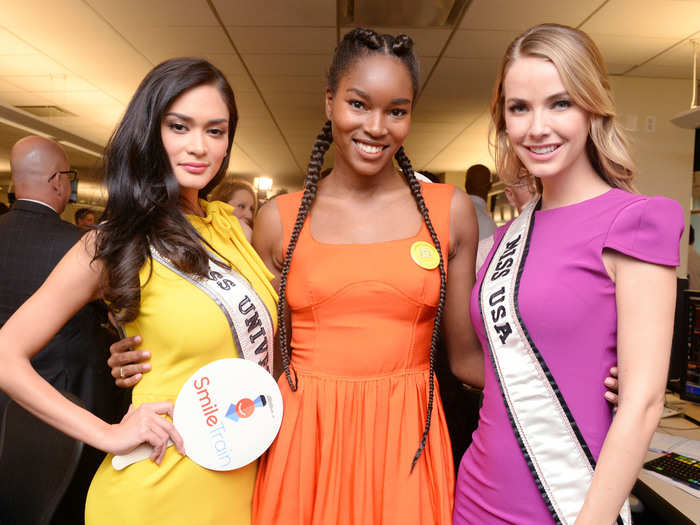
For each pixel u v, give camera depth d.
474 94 5.32
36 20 3.74
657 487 1.28
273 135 7.48
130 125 0.95
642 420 0.73
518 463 0.88
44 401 0.86
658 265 0.76
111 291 0.90
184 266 0.93
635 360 0.75
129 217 0.93
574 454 0.83
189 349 0.93
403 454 0.97
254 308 1.00
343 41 1.00
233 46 4.16
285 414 1.03
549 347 0.85
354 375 1.01
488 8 3.46
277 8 3.50
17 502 1.13
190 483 0.91
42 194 2.15
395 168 1.15
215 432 0.92
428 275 1.02
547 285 0.85
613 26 3.69
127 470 0.90
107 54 4.38
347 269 1.01
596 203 0.86
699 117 3.65
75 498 1.13
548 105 0.85
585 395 0.83
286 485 0.98
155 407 0.89
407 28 3.78
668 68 4.51
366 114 0.96
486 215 2.64
